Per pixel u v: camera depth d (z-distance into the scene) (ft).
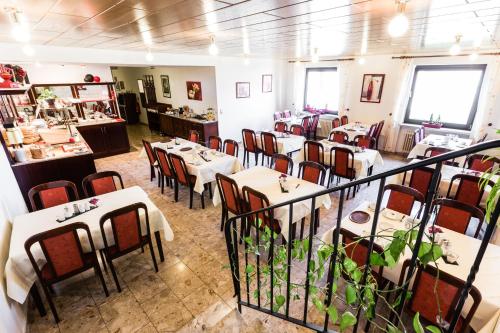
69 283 9.06
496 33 11.65
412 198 9.06
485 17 8.59
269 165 20.75
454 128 20.84
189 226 12.37
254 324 6.36
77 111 24.93
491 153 14.93
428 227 7.49
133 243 8.74
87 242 8.21
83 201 9.90
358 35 12.41
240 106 27.07
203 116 26.08
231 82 25.53
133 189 10.97
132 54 18.54
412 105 22.65
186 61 21.59
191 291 8.59
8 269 6.92
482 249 2.55
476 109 19.51
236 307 7.08
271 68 28.91
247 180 11.68
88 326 7.45
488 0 6.73
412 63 21.17
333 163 15.67
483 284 5.74
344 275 6.88
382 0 6.78
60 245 7.23
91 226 8.33
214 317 7.34
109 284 8.97
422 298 5.80
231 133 27.07
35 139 17.25
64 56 15.81
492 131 18.63
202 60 22.67
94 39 12.89
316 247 10.48
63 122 22.90
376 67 23.31
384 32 11.49
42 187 10.15
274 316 6.25
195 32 11.43
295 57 27.86
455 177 10.51
